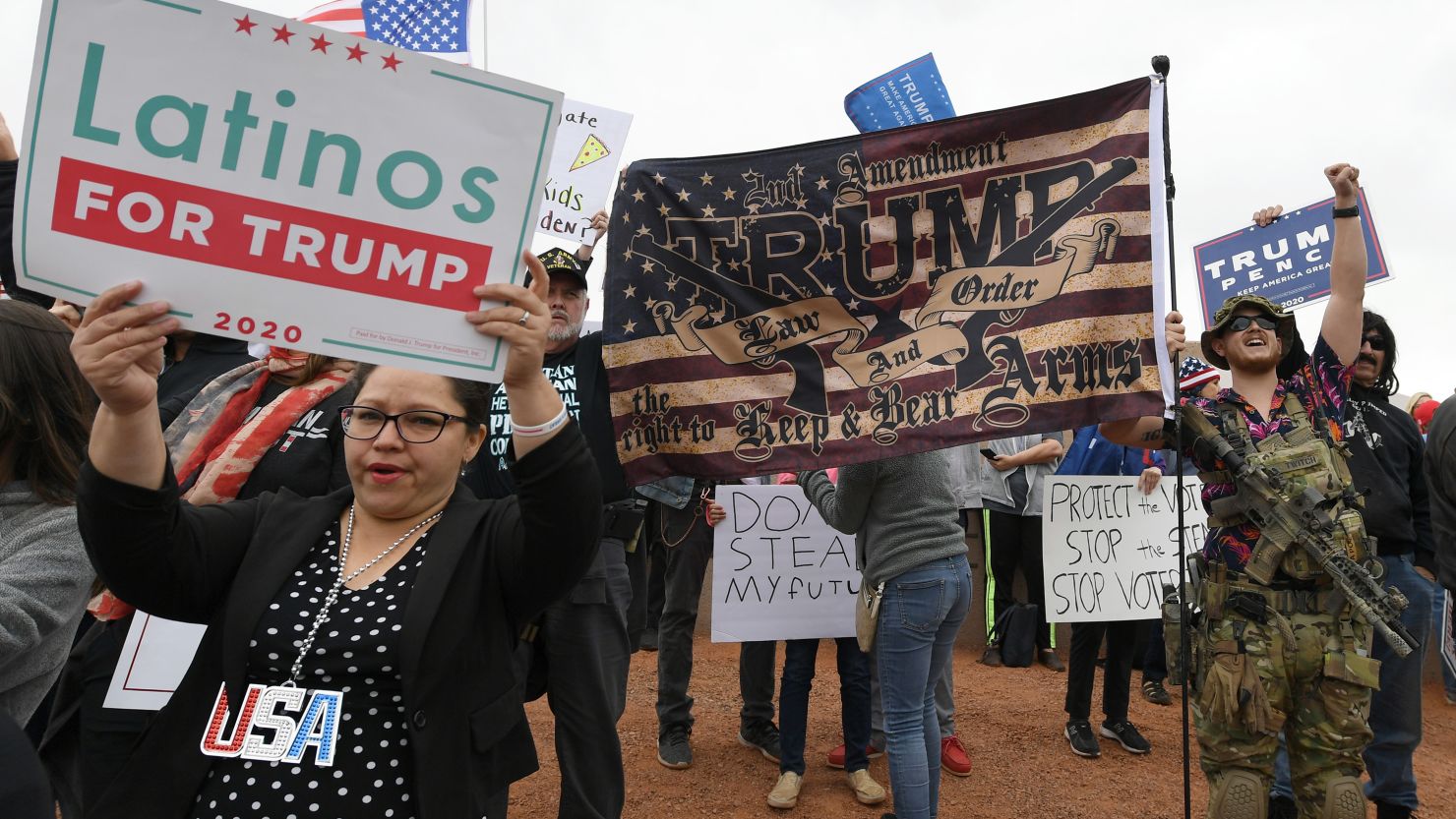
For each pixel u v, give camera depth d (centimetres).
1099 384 322
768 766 476
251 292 169
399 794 167
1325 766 303
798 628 442
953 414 333
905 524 335
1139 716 578
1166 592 337
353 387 220
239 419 284
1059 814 427
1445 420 366
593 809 312
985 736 533
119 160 163
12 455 204
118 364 158
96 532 165
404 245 174
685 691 480
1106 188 329
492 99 177
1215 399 344
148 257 165
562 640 317
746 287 352
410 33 508
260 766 166
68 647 211
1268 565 306
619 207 359
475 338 175
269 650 173
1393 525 405
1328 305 354
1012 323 334
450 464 192
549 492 176
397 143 174
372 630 173
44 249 161
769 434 345
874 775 464
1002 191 340
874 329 345
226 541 187
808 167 354
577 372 359
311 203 171
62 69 161
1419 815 443
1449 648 397
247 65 168
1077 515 499
